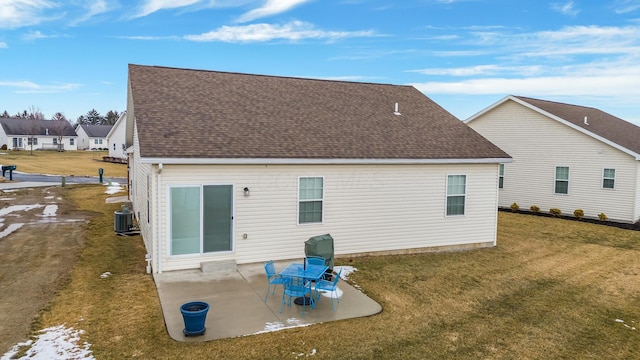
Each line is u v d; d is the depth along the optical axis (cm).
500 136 2406
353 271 1138
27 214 1830
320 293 959
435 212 1393
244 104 1373
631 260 1329
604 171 2012
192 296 902
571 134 2116
